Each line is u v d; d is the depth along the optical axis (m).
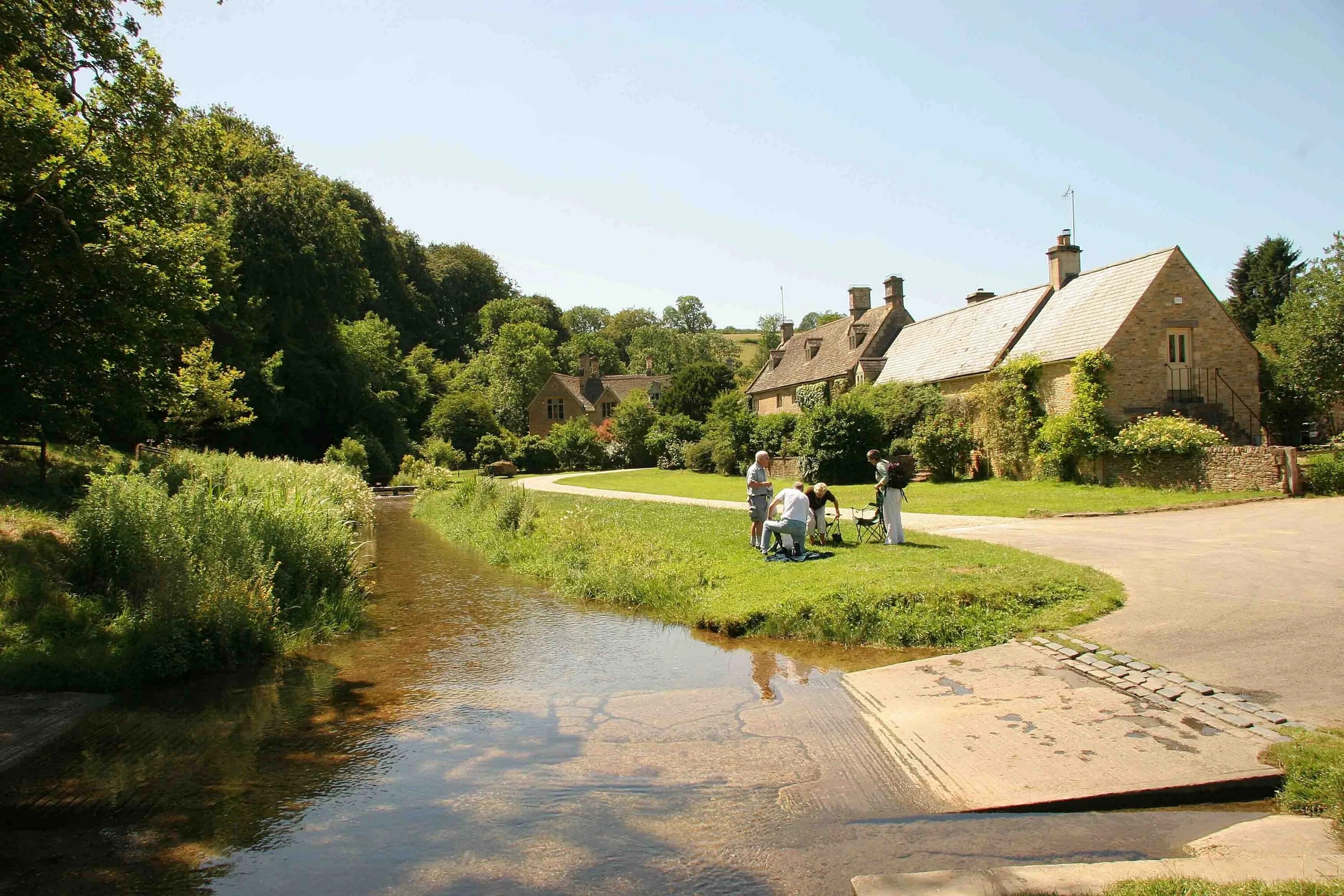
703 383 61.56
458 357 93.56
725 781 5.83
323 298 49.47
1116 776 5.36
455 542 21.31
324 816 5.43
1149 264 27.88
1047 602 9.69
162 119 11.50
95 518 11.94
